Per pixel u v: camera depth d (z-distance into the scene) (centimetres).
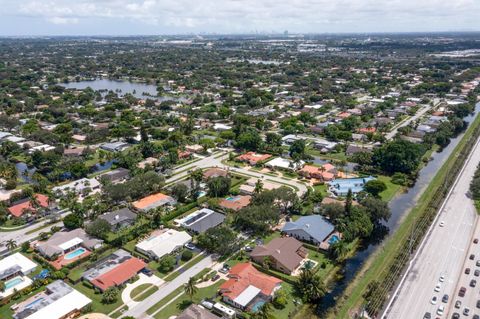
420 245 14225
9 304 11250
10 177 19525
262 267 12988
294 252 13400
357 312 10950
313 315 10912
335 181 19975
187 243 14425
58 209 17000
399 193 19162
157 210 16000
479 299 11319
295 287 12075
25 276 12462
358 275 12706
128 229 15350
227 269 12812
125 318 10269
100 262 13350
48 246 13625
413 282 12112
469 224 15750
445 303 11144
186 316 10169
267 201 16250
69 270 12775
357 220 14888
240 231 15288
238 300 11106
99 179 19550
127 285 12062
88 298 11194
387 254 13888
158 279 12369
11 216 16238
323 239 14338
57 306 10762
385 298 11394
